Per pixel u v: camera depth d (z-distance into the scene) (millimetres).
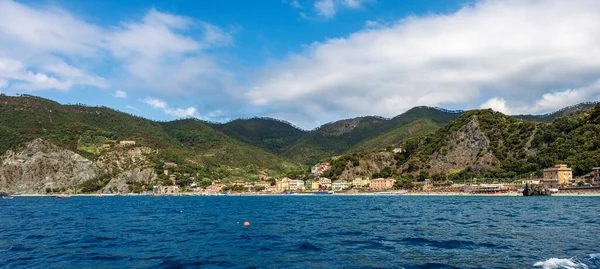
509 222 61312
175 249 39719
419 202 147125
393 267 29984
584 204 111875
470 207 106438
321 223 64562
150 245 42469
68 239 47656
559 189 192375
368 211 95375
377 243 41562
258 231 54219
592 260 30266
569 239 41781
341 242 42688
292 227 58812
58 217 83688
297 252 37125
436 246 39062
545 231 48938
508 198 172250
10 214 95062
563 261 30078
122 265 32375
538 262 30016
